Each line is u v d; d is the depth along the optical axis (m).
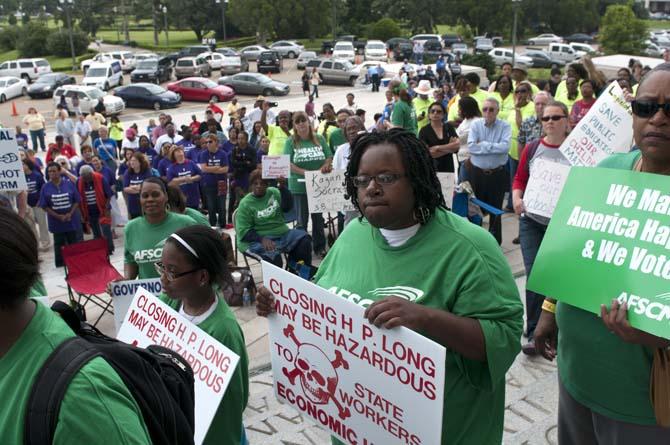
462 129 9.92
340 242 2.62
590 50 52.12
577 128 4.96
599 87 9.95
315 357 2.48
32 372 1.39
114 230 11.80
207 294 3.15
